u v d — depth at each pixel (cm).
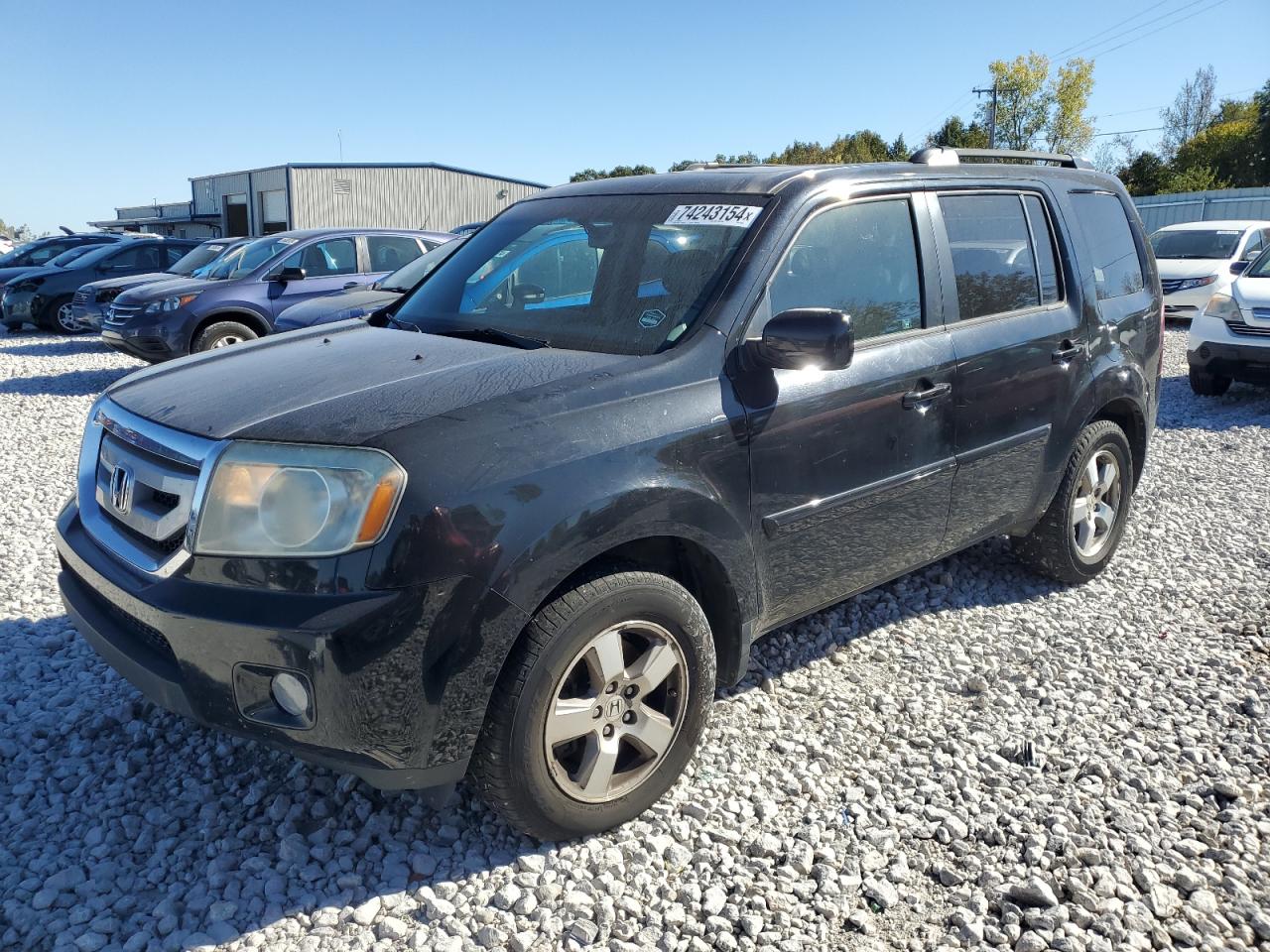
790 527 318
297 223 3538
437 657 240
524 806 263
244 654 237
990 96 4972
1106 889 265
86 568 277
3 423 881
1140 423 491
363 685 233
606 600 264
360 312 799
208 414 268
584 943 246
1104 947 246
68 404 998
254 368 310
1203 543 540
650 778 289
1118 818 296
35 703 354
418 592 235
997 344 389
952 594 463
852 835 288
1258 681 382
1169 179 5147
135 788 304
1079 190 469
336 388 278
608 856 275
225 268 1169
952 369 368
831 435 325
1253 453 751
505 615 246
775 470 309
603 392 277
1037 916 254
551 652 256
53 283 1697
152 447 268
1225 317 938
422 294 395
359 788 303
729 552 297
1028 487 422
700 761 323
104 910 253
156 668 255
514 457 253
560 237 370
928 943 249
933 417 362
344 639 230
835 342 284
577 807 273
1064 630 429
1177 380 1113
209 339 1077
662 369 291
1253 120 5881
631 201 369
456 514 240
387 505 236
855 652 405
